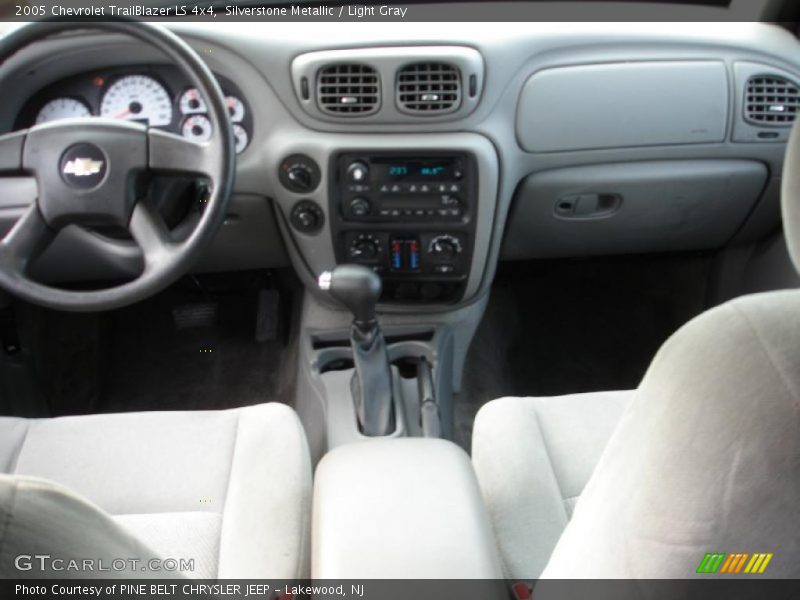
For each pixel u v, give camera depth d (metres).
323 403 1.55
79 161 1.08
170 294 2.09
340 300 1.29
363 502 0.77
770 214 1.64
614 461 0.54
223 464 1.07
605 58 1.38
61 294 1.10
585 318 2.07
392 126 1.37
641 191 1.55
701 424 0.42
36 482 0.46
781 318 0.40
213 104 1.07
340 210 1.48
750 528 0.42
